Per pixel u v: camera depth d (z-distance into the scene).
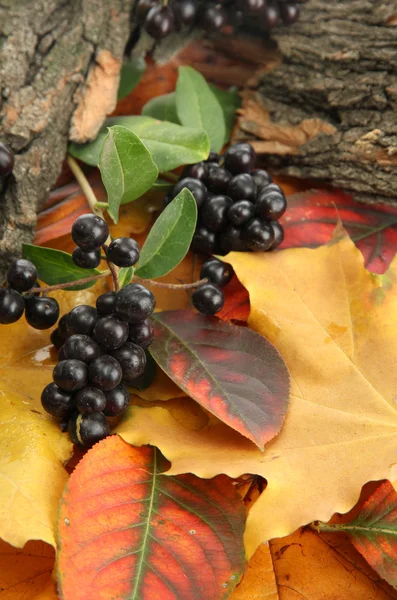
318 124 0.42
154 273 0.37
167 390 0.37
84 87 0.42
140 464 0.35
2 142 0.40
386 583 0.35
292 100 0.43
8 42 0.41
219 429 0.36
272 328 0.37
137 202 0.42
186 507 0.34
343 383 0.36
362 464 0.35
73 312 0.35
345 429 0.35
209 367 0.36
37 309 0.36
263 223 0.38
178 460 0.34
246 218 0.38
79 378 0.34
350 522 0.35
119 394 0.35
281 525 0.33
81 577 0.33
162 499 0.34
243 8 0.43
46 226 0.41
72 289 0.37
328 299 0.37
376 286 0.37
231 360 0.36
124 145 0.36
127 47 0.44
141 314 0.35
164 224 0.36
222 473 0.34
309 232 0.41
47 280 0.37
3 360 0.38
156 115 0.44
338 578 0.35
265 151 0.43
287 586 0.35
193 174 0.40
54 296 0.39
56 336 0.37
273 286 0.37
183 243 0.36
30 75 0.41
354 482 0.34
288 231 0.41
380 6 0.42
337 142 0.42
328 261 0.38
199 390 0.35
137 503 0.34
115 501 0.34
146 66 0.45
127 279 0.36
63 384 0.34
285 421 0.35
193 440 0.35
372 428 0.35
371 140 0.41
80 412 0.35
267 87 0.44
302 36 0.43
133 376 0.35
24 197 0.39
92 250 0.35
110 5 0.43
